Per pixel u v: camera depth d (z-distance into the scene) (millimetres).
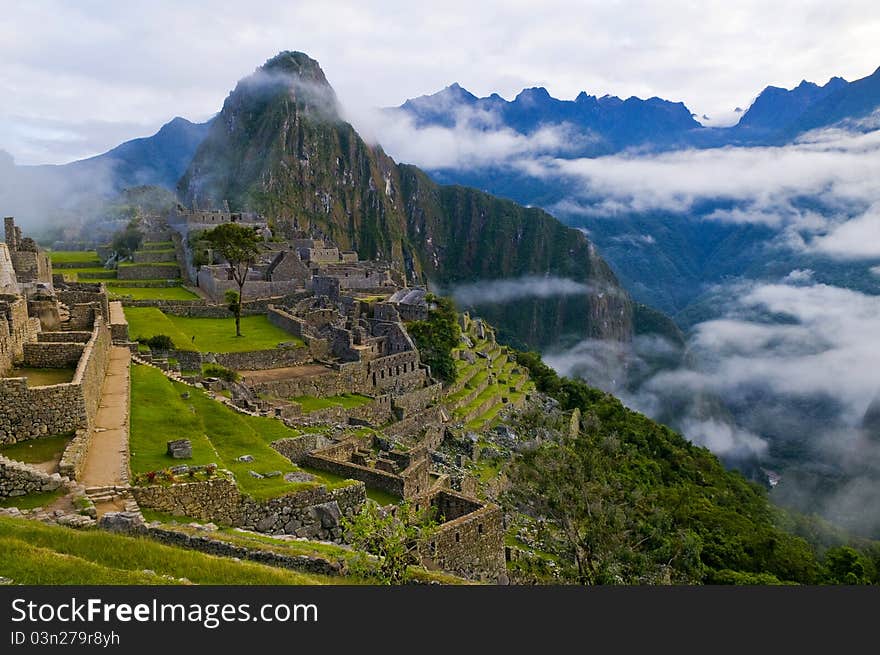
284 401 68500
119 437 33344
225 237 101938
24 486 25359
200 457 33906
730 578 64938
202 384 58250
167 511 28281
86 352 36812
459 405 98375
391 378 88875
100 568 20797
